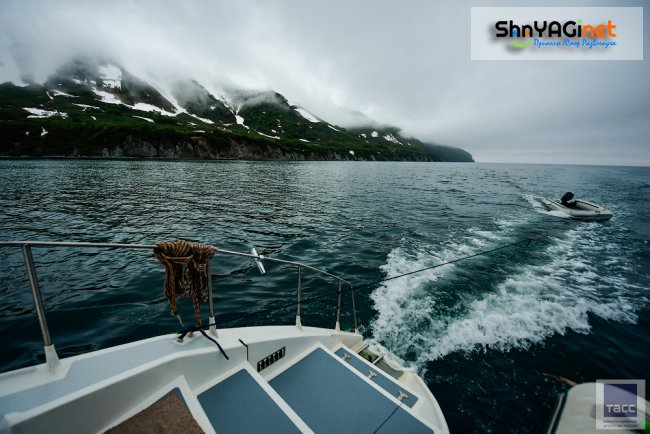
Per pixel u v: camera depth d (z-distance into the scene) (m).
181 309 7.96
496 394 5.43
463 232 16.91
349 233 16.36
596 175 97.06
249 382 3.30
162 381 2.83
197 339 3.37
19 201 23.33
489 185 49.69
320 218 20.17
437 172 91.69
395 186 43.81
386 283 9.71
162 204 23.98
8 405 2.18
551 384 5.71
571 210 23.16
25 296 8.48
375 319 7.62
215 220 18.98
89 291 8.88
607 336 7.24
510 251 13.50
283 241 14.72
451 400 5.27
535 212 24.20
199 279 3.20
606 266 12.03
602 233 18.17
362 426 3.24
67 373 2.53
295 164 101.44
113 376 2.56
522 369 6.05
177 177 45.50
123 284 9.39
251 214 21.05
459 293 9.01
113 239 14.55
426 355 6.35
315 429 3.18
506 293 9.13
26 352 6.20
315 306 8.27
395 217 20.92
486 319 7.70
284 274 10.55
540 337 7.07
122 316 7.59
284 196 30.45
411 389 4.46
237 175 52.78
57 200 24.33
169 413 2.61
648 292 9.64
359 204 26.47
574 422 3.13
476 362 6.18
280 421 2.87
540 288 9.58
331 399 3.57
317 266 11.42
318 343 4.62
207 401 3.04
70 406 2.27
